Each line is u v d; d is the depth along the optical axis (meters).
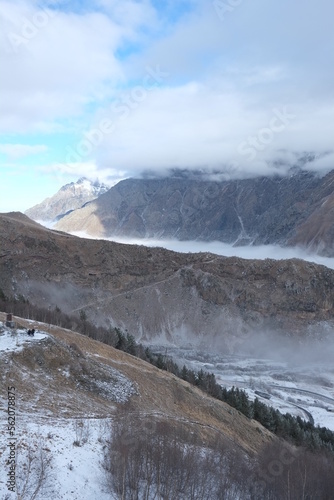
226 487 46.97
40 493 36.34
